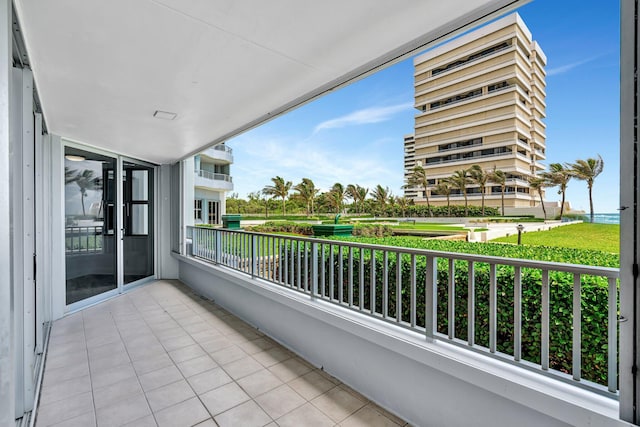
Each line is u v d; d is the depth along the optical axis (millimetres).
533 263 1423
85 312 4141
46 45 1862
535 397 1314
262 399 2191
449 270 1751
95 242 4594
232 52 2027
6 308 1035
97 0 1472
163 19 1647
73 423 1943
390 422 1939
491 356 1570
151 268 6031
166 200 6156
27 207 1954
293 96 2801
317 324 2668
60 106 2916
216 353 2932
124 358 2828
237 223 5793
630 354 1076
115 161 5004
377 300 2873
